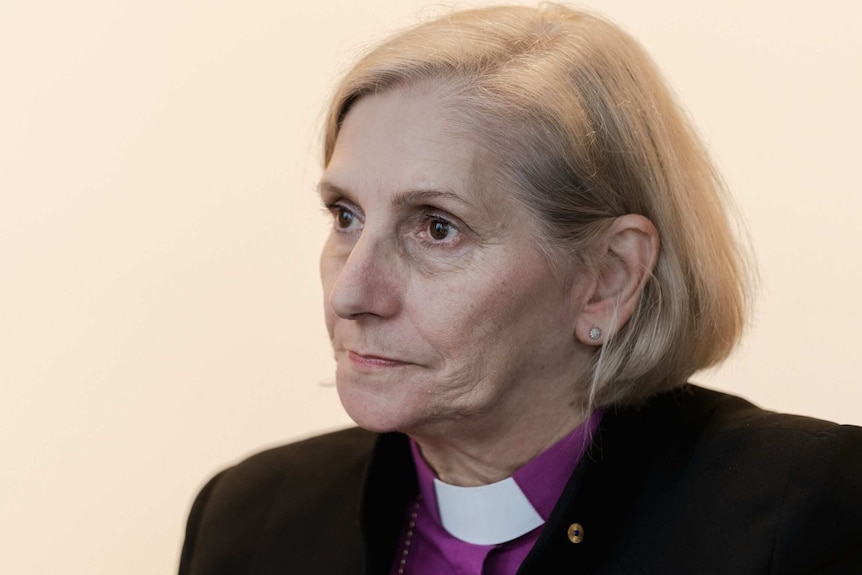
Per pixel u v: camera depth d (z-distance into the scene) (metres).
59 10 6.68
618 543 3.69
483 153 3.49
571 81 3.66
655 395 4.08
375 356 3.57
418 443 4.11
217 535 4.54
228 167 6.78
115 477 6.67
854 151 6.03
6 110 6.66
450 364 3.54
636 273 3.79
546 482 3.86
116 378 6.68
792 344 6.21
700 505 3.62
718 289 4.03
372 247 3.51
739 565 3.40
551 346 3.74
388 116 3.57
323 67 6.75
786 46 6.17
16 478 6.62
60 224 6.67
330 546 4.23
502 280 3.51
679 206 3.89
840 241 6.08
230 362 6.78
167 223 6.72
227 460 6.77
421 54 3.58
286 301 6.83
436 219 3.54
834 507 3.41
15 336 6.63
